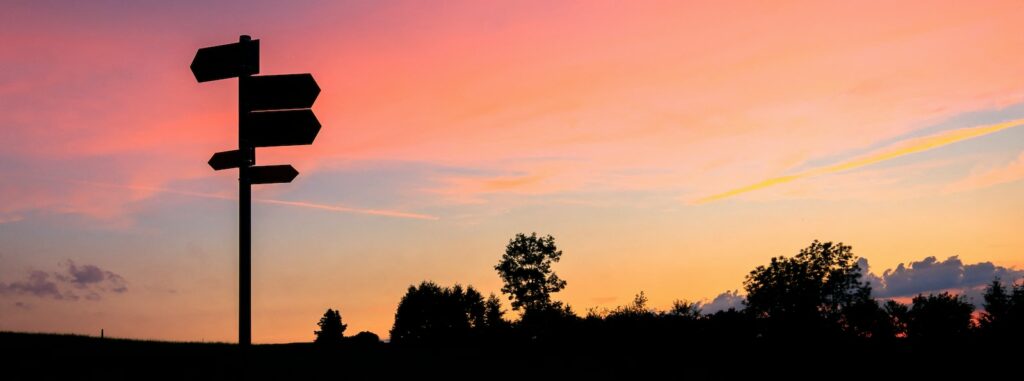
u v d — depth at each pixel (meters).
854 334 60.94
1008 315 54.00
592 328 42.84
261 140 7.97
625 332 41.97
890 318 71.38
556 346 40.94
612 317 43.56
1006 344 37.56
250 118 7.97
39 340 29.98
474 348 40.47
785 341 42.41
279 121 7.98
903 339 44.69
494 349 39.94
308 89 7.99
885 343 41.12
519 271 103.44
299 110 8.00
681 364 33.19
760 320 45.72
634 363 32.41
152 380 15.85
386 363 27.77
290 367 22.64
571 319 43.91
